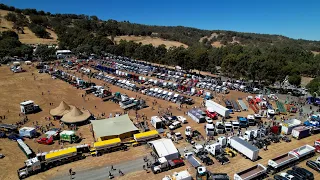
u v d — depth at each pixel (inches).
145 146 2144.4
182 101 3331.7
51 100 3351.4
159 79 4690.0
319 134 2477.9
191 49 6889.8
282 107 3169.3
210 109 2869.1
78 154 1958.7
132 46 7165.4
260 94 3678.6
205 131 2459.4
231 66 4872.0
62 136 2187.5
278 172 1795.0
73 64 5659.5
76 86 3998.5
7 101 3245.6
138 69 5378.9
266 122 2743.6
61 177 1688.0
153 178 1697.8
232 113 2987.2
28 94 3567.9
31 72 4820.4
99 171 1765.5
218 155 1968.5
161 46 7007.9
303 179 1658.5
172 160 1862.7
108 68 5093.5
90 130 2459.4
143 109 3078.2
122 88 4010.8
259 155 2028.8
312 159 1985.7
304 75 6181.1
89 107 3107.8
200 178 1648.6
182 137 2313.0
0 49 5866.1
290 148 2158.0
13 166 1797.5
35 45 7544.3
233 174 1752.0
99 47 7357.3
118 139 2089.1
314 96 3538.4
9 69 4977.9
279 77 4197.8
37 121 2635.3
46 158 1782.7
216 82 4404.5
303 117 2933.1
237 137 2158.0
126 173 1748.3
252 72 4296.3
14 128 2320.4
